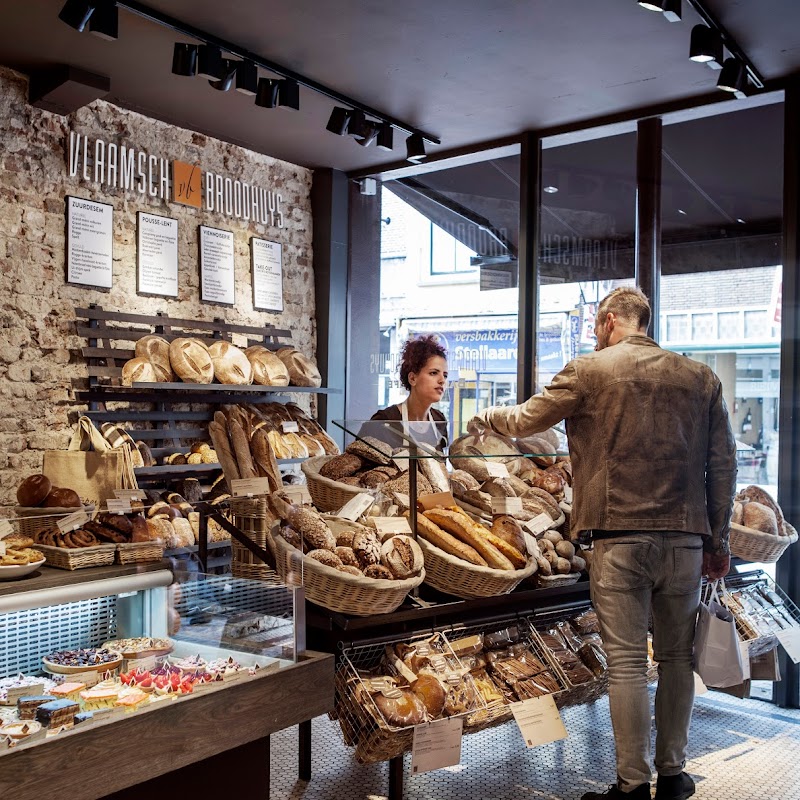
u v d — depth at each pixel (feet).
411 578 8.95
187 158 17.63
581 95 15.47
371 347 20.30
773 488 14.60
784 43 13.05
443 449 10.40
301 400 19.99
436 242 19.22
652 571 9.42
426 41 13.24
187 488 15.85
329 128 15.89
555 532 11.07
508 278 18.10
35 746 6.05
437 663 9.28
